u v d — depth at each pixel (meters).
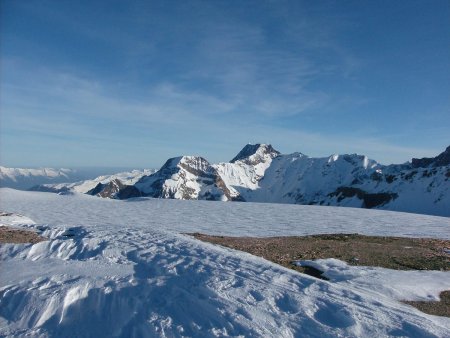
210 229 31.64
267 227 33.81
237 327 9.69
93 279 12.63
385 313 10.48
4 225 23.03
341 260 19.05
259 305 10.79
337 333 9.52
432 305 13.03
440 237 28.70
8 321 10.76
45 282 12.46
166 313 10.41
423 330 9.57
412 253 21.06
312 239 26.12
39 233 21.33
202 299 11.08
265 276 13.02
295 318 10.20
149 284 12.15
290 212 48.69
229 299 11.07
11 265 14.41
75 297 11.66
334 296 11.50
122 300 11.21
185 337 9.39
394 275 15.75
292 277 13.10
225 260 14.91
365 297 11.58
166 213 45.81
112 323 10.38
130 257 15.60
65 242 17.39
